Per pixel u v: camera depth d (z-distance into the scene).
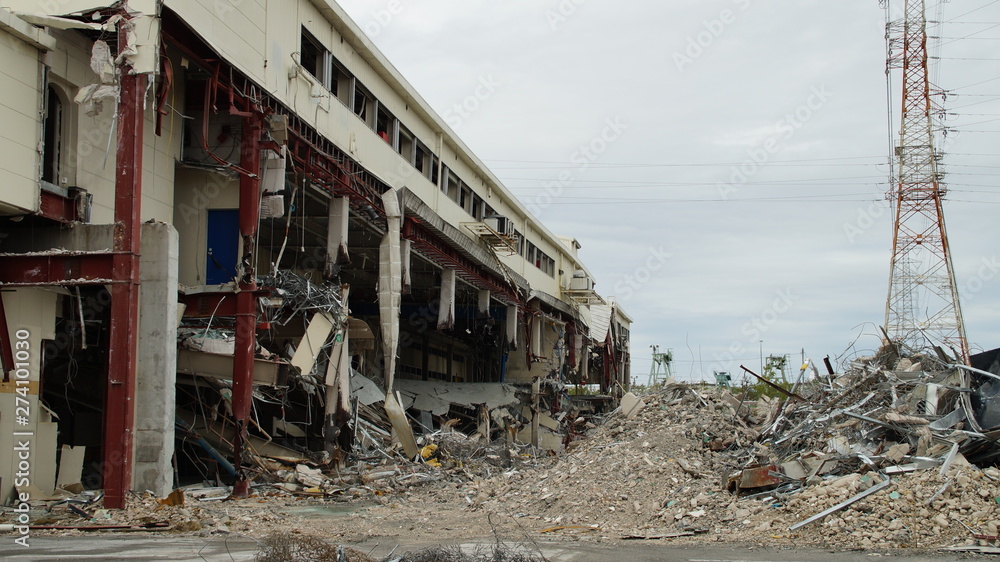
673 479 15.92
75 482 16.33
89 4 14.80
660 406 23.81
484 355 53.00
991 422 15.06
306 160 21.08
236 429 17.56
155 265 15.34
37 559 9.33
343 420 22.77
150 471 14.89
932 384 16.80
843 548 11.16
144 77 14.67
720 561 9.99
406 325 42.16
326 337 22.08
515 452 32.41
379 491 19.83
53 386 18.41
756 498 14.06
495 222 37.31
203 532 12.19
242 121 18.47
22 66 13.97
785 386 28.98
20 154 13.91
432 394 37.97
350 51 24.67
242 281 18.02
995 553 10.54
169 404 15.15
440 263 32.22
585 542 12.12
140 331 15.23
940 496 12.05
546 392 45.84
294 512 15.77
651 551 10.97
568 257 57.03
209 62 16.92
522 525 14.34
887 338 20.84
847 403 18.39
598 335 60.72
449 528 13.80
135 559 9.41
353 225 28.27
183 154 19.05
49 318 15.84
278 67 19.94
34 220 14.95
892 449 14.07
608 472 17.09
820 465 14.27
